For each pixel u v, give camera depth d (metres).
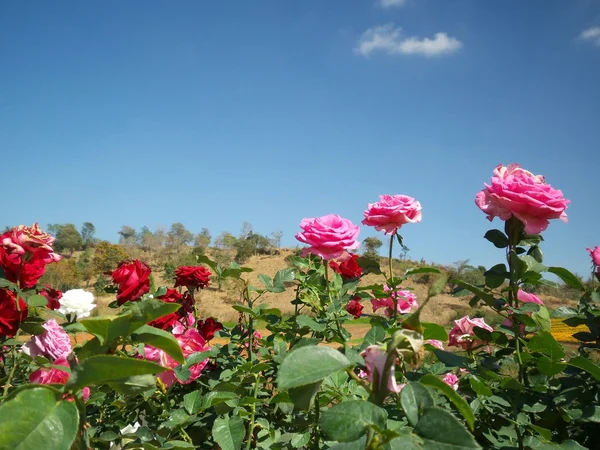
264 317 2.49
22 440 0.73
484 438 1.70
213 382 2.33
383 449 0.83
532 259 1.66
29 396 0.76
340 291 2.67
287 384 0.81
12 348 2.19
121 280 2.29
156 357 1.83
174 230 86.69
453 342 2.32
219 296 22.72
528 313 1.72
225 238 76.38
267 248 59.91
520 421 1.55
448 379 2.32
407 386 0.84
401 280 2.39
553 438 1.73
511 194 1.67
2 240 2.04
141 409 2.32
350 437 0.82
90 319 0.90
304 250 2.33
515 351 1.74
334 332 2.45
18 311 1.80
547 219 1.67
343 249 2.29
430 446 0.76
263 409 2.36
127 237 85.12
